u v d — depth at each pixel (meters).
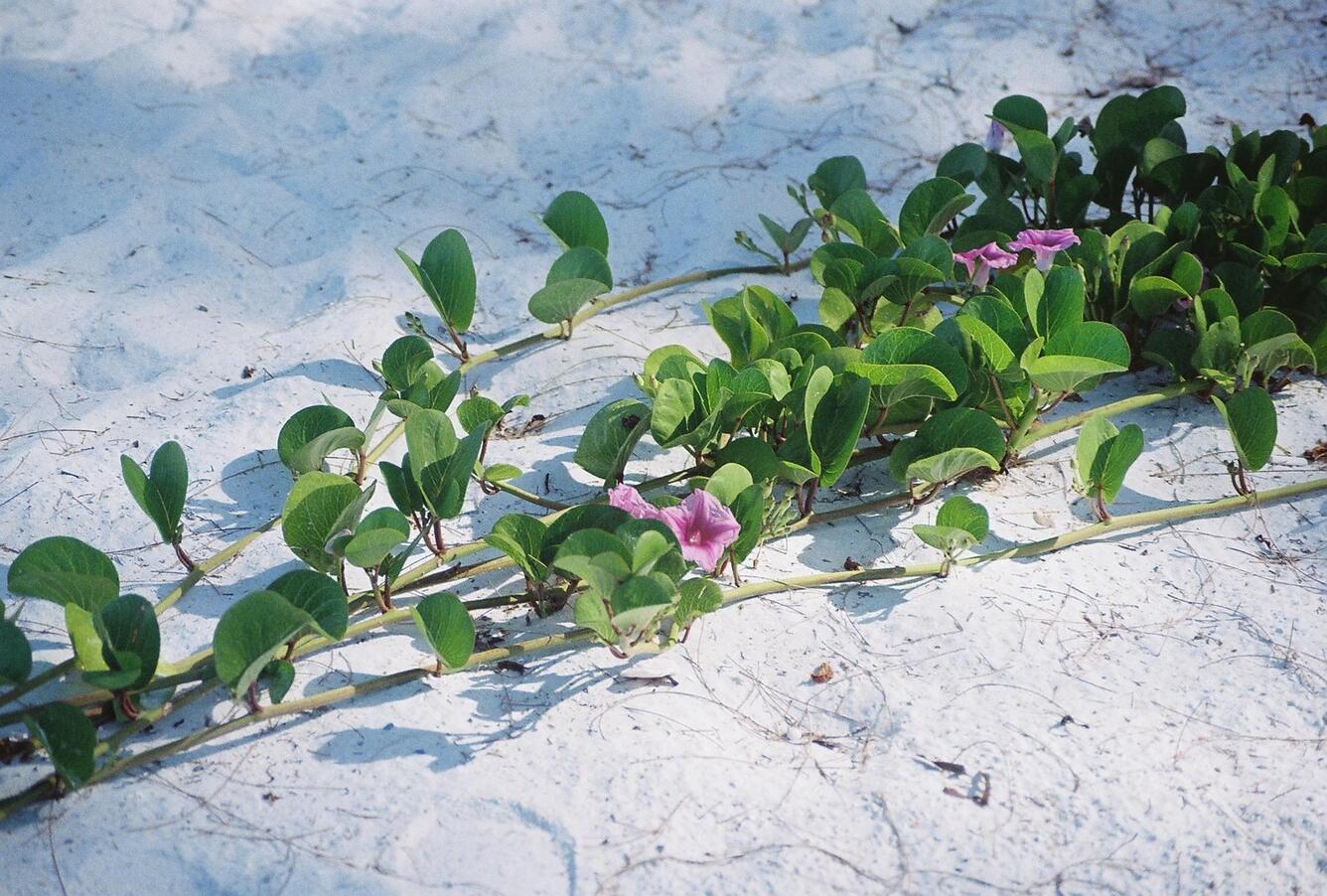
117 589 1.74
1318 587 1.85
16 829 1.66
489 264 2.22
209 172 2.30
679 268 2.24
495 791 1.68
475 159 2.36
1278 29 2.56
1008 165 2.23
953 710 1.74
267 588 1.78
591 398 2.05
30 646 1.73
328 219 2.26
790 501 1.91
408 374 1.98
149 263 2.18
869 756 1.71
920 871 1.65
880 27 2.58
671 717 1.73
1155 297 2.02
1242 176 2.08
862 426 1.91
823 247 2.07
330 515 1.76
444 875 1.64
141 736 1.71
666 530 1.76
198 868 1.64
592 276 2.07
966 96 2.47
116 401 2.01
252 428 1.98
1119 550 1.88
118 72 2.43
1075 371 1.86
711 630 1.80
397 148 2.36
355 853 1.65
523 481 1.95
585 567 1.69
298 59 2.50
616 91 2.46
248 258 2.21
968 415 1.88
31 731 1.66
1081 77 2.50
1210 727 1.73
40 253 2.17
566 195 2.12
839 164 2.20
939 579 1.85
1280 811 1.68
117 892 1.63
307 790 1.68
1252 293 2.04
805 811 1.68
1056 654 1.79
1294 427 2.01
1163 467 1.97
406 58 2.51
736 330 2.00
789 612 1.81
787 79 2.49
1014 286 2.02
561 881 1.64
